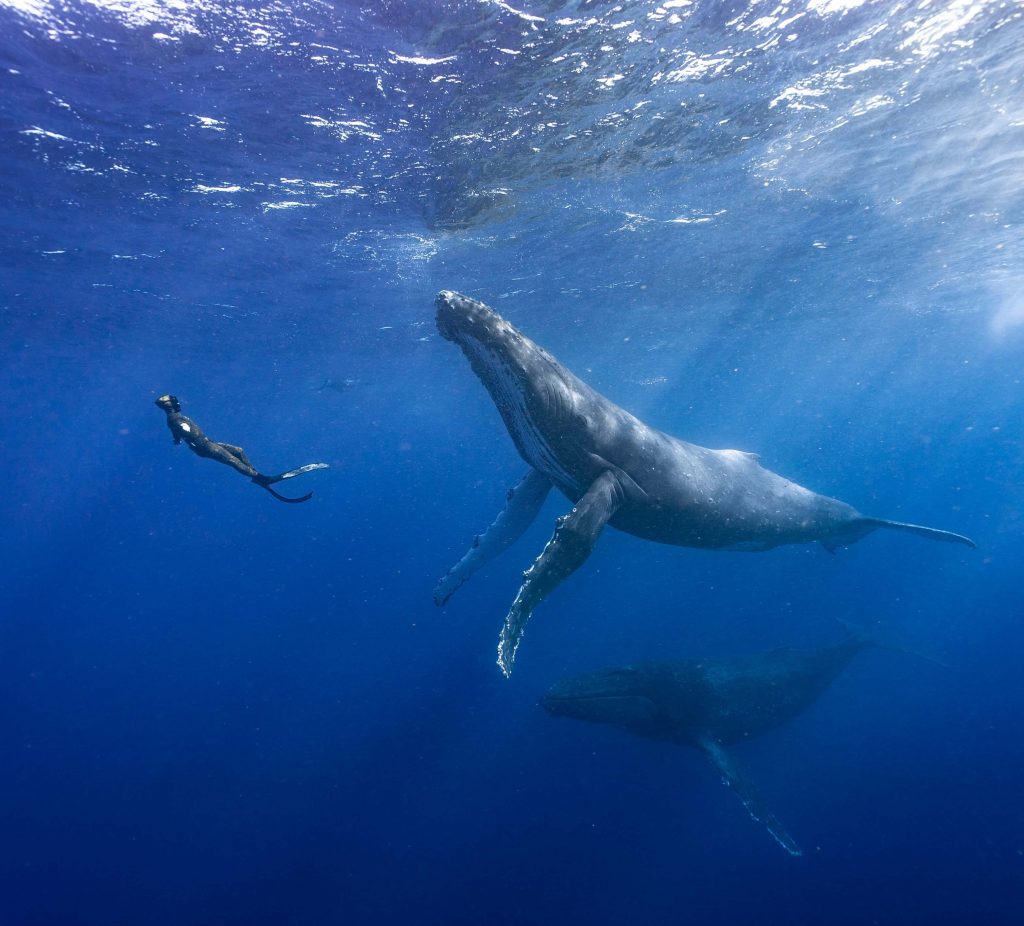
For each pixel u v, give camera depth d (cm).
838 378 6662
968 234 2117
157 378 3738
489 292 2308
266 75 941
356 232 1628
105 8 783
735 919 1068
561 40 894
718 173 1456
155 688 2777
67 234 1528
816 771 1423
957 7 901
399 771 1752
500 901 1229
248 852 1543
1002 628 2038
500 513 851
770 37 943
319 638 3086
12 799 1972
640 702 1114
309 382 4300
